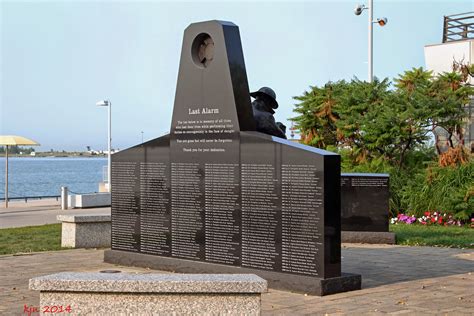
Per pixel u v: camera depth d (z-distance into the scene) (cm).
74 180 10912
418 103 2372
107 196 3491
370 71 3027
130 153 1398
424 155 2500
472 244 1697
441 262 1434
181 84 1303
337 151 2580
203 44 1281
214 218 1238
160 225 1341
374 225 1778
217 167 1232
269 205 1148
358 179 1788
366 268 1354
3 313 967
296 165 1110
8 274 1298
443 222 2188
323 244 1079
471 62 2869
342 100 2580
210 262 1247
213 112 1242
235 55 1229
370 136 2428
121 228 1424
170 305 729
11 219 2708
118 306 732
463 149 2361
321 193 1079
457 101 2361
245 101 1220
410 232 1970
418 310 973
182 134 1297
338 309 980
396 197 2359
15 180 10875
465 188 2192
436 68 3019
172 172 1315
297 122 2750
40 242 1833
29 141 3606
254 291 720
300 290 1091
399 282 1197
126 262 1398
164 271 1320
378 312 960
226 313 726
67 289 732
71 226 1719
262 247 1159
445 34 3042
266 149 1152
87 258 1511
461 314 949
